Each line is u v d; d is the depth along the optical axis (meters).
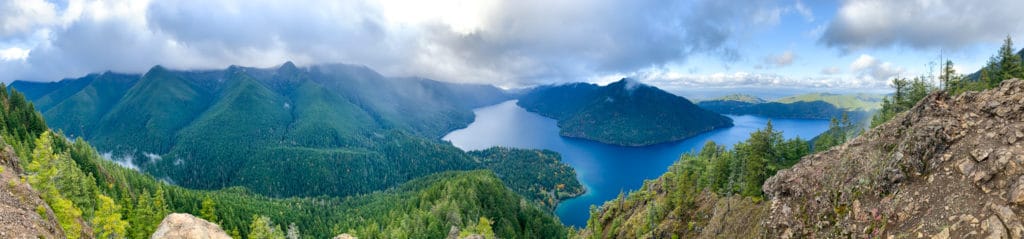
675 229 87.94
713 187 89.44
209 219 141.25
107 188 136.50
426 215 171.38
